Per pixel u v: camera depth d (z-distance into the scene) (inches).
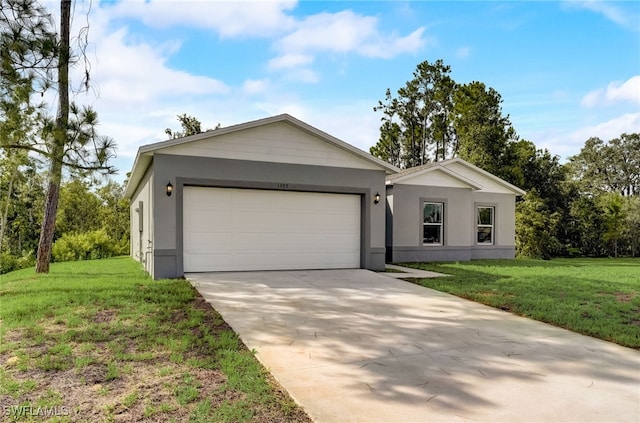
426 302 283.0
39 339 179.6
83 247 733.9
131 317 217.5
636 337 205.2
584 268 535.2
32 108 291.9
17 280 367.2
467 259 620.7
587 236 954.1
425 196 589.9
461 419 121.3
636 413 127.3
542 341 202.4
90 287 298.8
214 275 366.6
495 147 979.3
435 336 206.5
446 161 628.4
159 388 135.7
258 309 248.8
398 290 323.0
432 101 1421.0
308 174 418.9
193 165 372.2
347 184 437.1
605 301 284.8
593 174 1786.4
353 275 391.2
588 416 124.8
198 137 367.9
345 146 430.3
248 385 140.1
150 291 285.6
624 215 987.9
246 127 386.6
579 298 295.6
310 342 191.6
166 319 217.8
